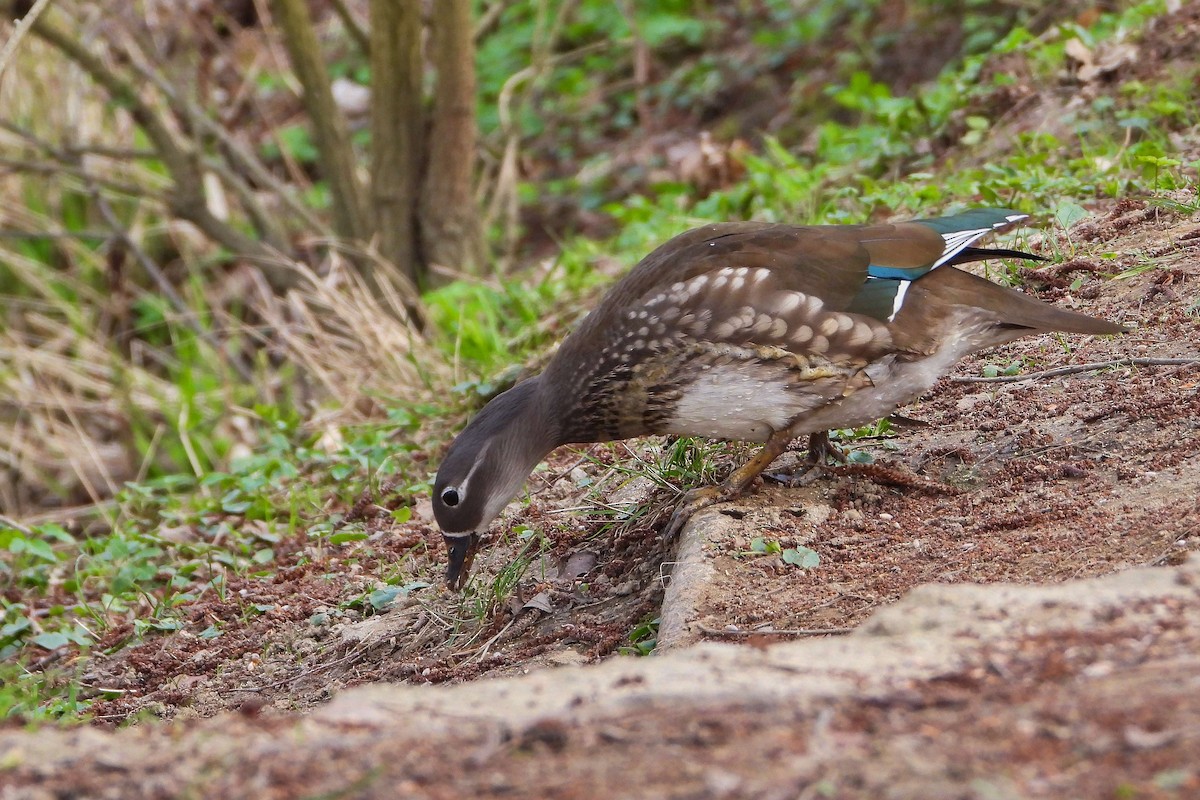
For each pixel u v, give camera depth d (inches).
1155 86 569.6
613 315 344.8
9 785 195.3
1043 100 607.8
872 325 330.3
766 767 178.7
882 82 869.2
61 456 757.9
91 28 880.3
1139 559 278.5
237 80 1026.1
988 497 334.6
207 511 531.2
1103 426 350.0
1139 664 199.0
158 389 770.8
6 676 419.8
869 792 170.4
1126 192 493.0
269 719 213.8
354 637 390.6
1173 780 165.3
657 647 301.7
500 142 964.0
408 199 716.7
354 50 1108.5
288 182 983.6
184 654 412.2
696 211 649.6
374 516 485.1
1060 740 178.2
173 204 748.0
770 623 296.7
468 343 591.5
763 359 330.3
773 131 891.4
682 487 378.9
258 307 768.9
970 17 855.1
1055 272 433.7
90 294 839.7
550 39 875.4
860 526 335.0
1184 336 381.7
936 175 589.9
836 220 552.4
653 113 998.4
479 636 366.0
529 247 895.1
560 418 356.5
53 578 518.9
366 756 192.2
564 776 181.8
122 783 193.3
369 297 640.4
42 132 864.9
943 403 393.1
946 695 195.6
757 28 1031.0
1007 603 227.6
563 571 381.1
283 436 597.9
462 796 178.5
